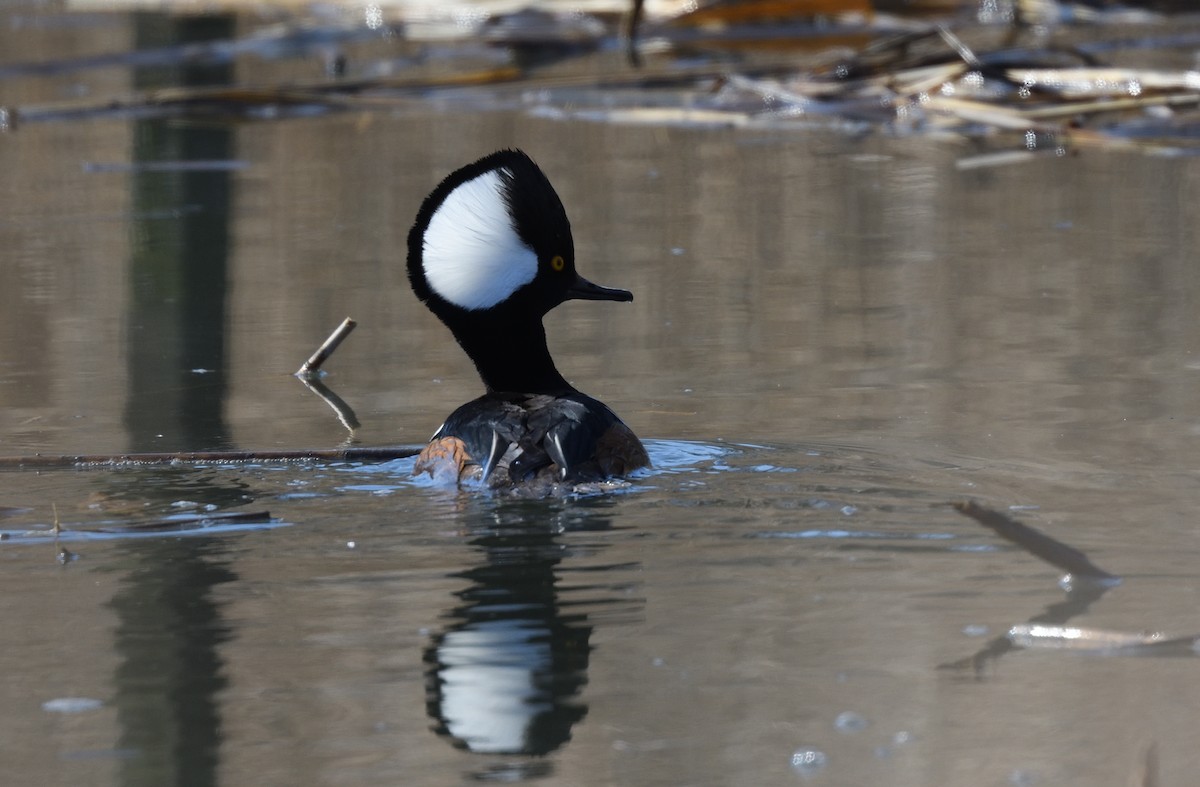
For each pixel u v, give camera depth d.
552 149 24.06
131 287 15.96
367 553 7.79
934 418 10.56
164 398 11.86
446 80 27.38
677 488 8.78
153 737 5.78
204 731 5.81
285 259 17.27
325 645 6.60
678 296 15.20
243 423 11.06
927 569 7.35
